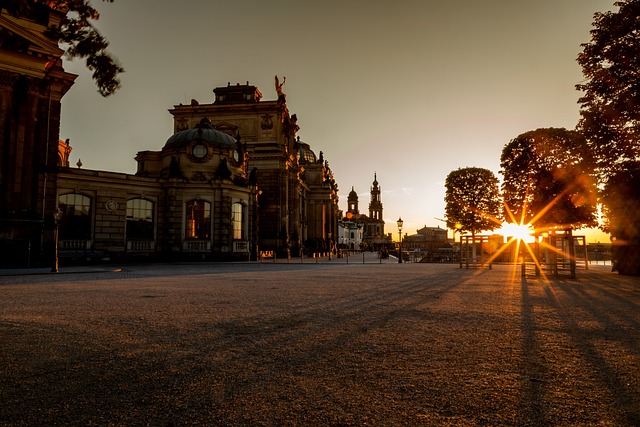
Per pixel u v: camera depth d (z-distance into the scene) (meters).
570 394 4.87
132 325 8.93
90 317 9.91
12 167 33.66
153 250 46.25
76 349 6.91
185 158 49.94
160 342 7.40
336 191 107.81
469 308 11.50
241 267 36.56
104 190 43.16
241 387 5.11
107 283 19.66
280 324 9.08
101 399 4.73
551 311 11.02
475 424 4.08
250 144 69.62
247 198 52.34
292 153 77.81
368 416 4.27
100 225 42.75
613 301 13.19
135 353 6.66
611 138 27.80
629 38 25.91
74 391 4.99
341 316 10.14
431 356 6.51
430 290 16.48
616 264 31.78
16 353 6.66
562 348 7.01
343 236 164.88
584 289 17.19
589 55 27.44
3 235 33.00
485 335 8.00
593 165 29.47
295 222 75.38
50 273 26.69
